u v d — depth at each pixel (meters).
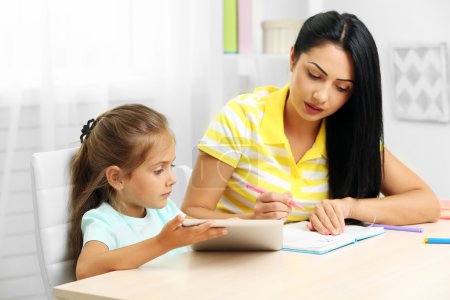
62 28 2.39
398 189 1.88
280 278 1.27
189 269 1.35
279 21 2.76
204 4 2.72
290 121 1.84
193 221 1.39
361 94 1.74
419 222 1.75
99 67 2.48
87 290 1.22
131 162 1.58
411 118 2.81
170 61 2.68
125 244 1.55
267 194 1.63
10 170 2.32
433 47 2.70
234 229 1.43
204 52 2.74
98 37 2.48
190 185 1.83
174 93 2.70
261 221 1.43
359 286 1.22
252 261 1.40
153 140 1.59
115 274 1.32
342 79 1.69
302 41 1.72
